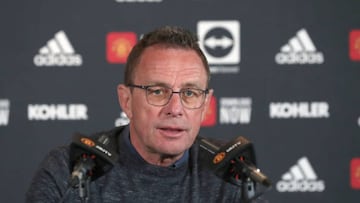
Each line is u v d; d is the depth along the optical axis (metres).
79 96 9.03
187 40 4.93
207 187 5.25
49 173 5.21
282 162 9.17
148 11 9.03
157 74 4.77
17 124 9.02
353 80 9.11
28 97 8.99
